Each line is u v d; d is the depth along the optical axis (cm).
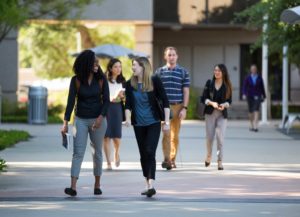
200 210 2188
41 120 5681
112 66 3136
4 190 2562
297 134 5034
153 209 2203
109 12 6450
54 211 2169
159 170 3138
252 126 5297
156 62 7525
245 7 6925
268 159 3578
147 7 6462
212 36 7488
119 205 2277
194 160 3522
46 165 3247
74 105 2489
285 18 3409
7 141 4041
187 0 6931
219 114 3181
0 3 3103
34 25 6412
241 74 7488
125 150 3934
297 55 5078
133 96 2480
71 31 5906
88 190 2573
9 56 6450
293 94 7438
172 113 3155
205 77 7519
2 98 6384
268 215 2114
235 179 2858
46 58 8475
